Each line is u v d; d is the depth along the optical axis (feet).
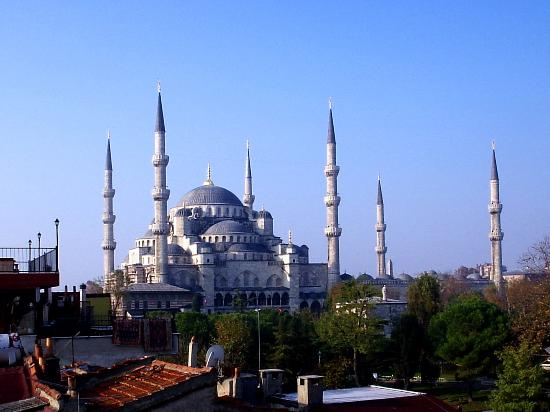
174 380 86.07
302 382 126.31
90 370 114.42
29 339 119.34
